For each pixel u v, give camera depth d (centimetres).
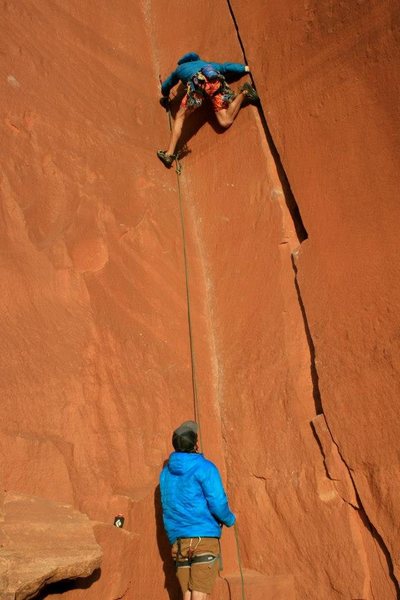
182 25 663
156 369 471
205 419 480
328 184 474
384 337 411
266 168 530
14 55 528
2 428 379
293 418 447
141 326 482
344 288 442
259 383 474
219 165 572
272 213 514
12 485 369
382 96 452
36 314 430
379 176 443
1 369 395
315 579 411
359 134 461
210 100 574
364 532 403
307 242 477
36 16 573
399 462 388
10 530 335
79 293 457
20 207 464
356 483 406
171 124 633
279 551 430
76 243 477
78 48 596
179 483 381
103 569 368
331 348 437
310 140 495
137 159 571
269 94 540
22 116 502
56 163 503
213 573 372
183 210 576
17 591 301
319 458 428
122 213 523
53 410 406
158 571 405
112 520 395
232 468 468
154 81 656
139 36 677
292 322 473
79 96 563
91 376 433
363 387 414
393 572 381
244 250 526
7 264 432
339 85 484
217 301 530
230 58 592
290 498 432
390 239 427
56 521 355
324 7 504
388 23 455
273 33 549
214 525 379
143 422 443
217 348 513
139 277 502
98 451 412
